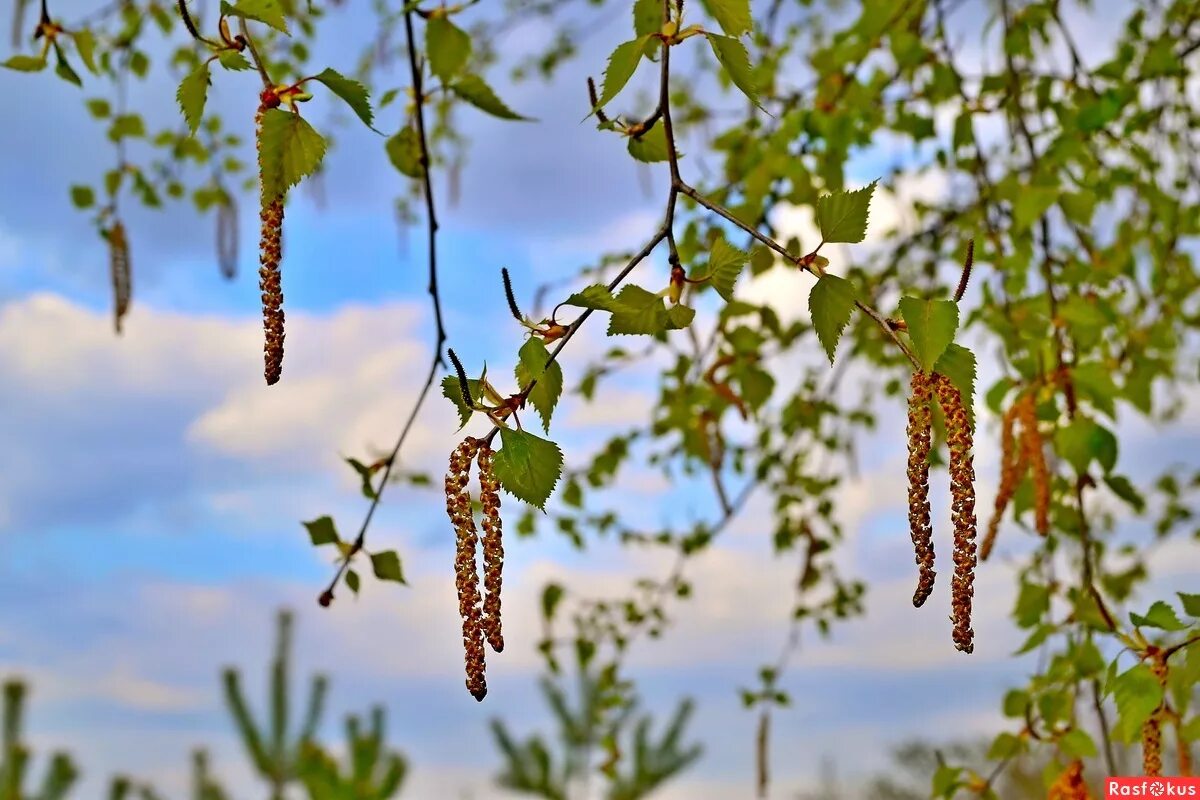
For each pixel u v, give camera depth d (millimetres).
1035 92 3881
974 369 1585
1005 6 3666
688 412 4395
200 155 5141
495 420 1588
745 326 3775
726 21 1680
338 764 5125
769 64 4473
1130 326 4156
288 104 1811
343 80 1806
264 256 1768
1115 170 4168
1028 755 3094
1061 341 3133
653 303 1710
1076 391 3105
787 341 4477
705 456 4609
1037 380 3150
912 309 1562
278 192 1800
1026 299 3441
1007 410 3125
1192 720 2547
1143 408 3861
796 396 4934
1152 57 3727
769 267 3705
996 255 3736
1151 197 4184
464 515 1535
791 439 5043
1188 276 4809
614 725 5535
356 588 2756
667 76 1713
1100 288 3635
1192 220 4402
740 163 4227
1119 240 4312
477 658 1498
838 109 3936
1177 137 4676
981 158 3826
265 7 1772
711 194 4016
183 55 4789
